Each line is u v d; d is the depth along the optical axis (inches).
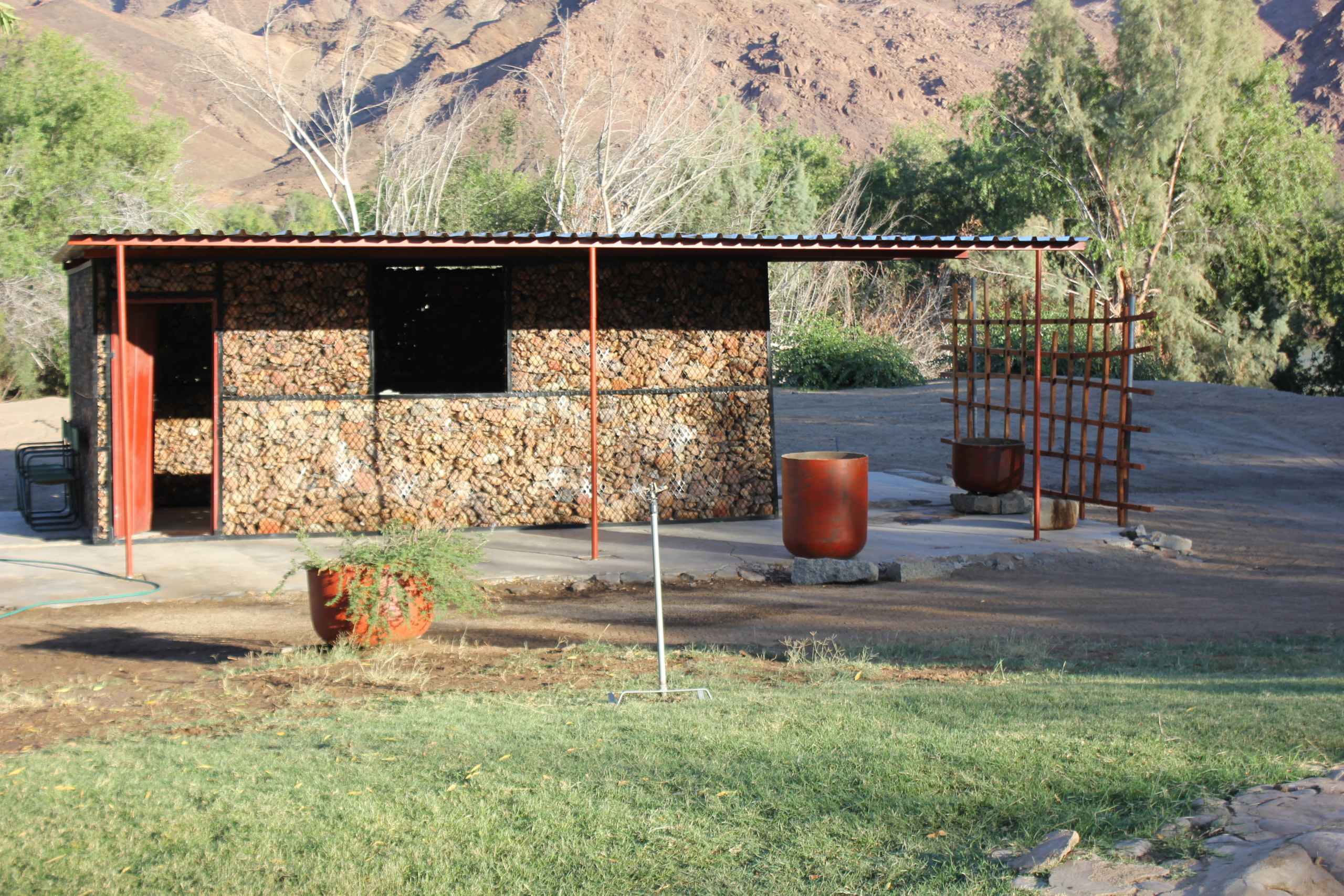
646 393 553.9
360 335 527.5
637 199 1658.5
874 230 2078.0
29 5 6815.9
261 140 5846.5
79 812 195.0
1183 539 522.0
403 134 1656.0
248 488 522.3
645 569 451.5
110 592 418.3
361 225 1731.1
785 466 464.4
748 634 360.8
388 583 326.3
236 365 520.4
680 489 559.2
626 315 551.8
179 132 1504.7
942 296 1851.6
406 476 532.7
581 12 5531.5
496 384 682.2
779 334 1530.5
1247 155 1851.6
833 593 428.8
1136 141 1753.2
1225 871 141.9
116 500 512.1
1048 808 174.4
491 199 1755.7
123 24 6766.7
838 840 168.6
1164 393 1172.5
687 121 1749.5
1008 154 1924.2
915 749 211.3
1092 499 560.1
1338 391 1870.1
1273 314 1875.0
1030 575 463.8
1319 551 522.6
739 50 6220.5
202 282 515.8
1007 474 583.2
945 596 422.6
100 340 507.8
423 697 277.0
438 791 200.5
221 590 422.0
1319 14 6437.0
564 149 1670.8
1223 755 197.2
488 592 394.0
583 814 184.5
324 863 169.2
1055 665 312.8
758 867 160.7
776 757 210.1
